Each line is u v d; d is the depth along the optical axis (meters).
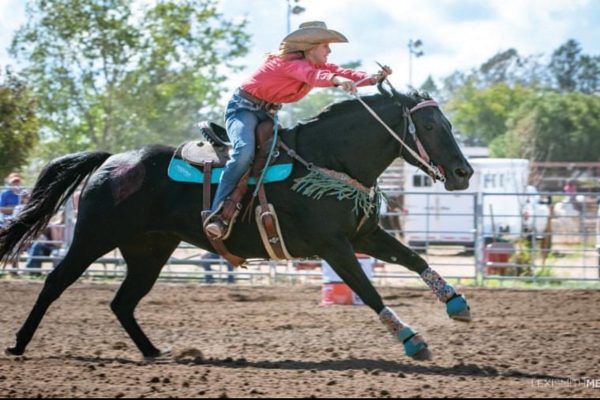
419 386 9.18
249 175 10.77
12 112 28.00
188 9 42.03
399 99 10.72
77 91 41.44
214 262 21.73
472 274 25.52
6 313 16.06
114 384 9.28
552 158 70.50
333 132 10.77
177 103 43.44
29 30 40.50
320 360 11.26
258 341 12.97
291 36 10.80
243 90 10.91
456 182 10.50
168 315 15.87
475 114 99.38
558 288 20.86
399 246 10.91
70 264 11.30
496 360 11.16
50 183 11.60
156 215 11.28
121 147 42.28
